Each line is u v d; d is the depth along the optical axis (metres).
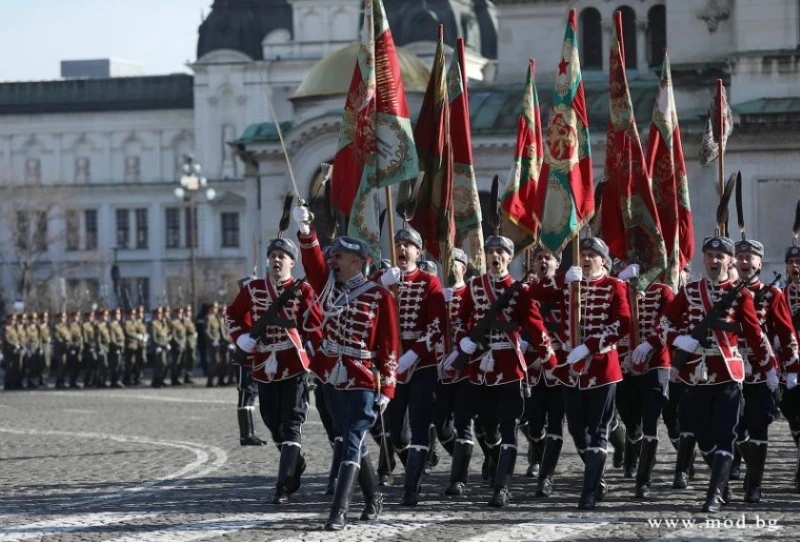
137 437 36.00
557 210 23.19
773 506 22.14
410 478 22.36
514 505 22.36
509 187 27.16
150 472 27.70
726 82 76.00
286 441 22.69
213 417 42.84
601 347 22.00
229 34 172.50
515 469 27.41
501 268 22.92
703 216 73.44
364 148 23.34
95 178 184.12
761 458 22.52
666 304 24.23
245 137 84.56
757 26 72.31
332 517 19.95
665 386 23.86
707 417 21.98
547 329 24.22
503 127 77.19
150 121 182.75
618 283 22.28
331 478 23.66
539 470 23.66
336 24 168.00
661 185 27.88
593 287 22.28
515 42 83.06
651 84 78.19
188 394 57.69
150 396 56.59
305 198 82.44
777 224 71.50
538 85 81.75
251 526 20.36
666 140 27.97
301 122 82.06
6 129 186.75
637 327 24.72
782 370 23.89
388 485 24.97
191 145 182.00
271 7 173.38
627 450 25.55
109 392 61.59
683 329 22.22
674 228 27.31
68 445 34.19
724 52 76.38
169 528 20.28
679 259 27.97
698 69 76.00
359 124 23.36
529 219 27.09
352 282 20.44
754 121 70.50
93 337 66.94
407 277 23.09
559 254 23.19
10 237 155.00
